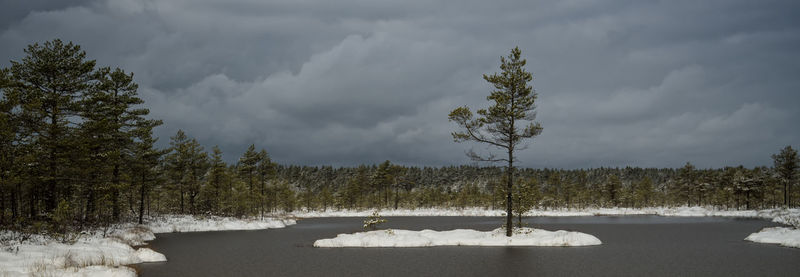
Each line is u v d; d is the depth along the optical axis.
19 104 24.11
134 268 17.92
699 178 90.94
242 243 30.00
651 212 81.56
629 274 16.89
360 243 26.88
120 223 36.81
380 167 93.44
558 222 55.12
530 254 22.28
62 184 29.12
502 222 56.00
